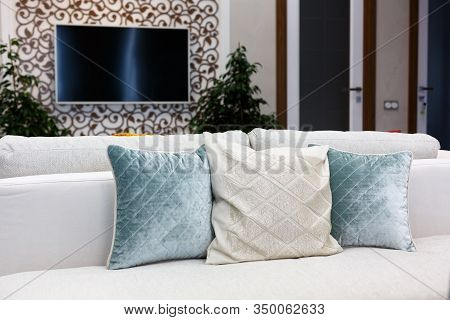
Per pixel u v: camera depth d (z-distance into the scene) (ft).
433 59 19.90
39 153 6.04
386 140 7.40
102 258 5.86
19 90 17.10
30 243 5.54
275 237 5.80
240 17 18.69
